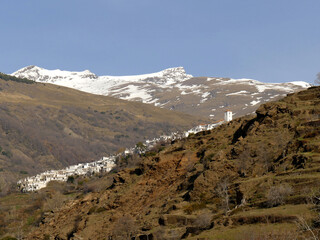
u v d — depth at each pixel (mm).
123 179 126750
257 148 104812
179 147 131000
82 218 115688
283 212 72062
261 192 85625
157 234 85125
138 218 101250
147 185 118125
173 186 111625
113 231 98688
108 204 116188
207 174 101188
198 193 98250
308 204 72938
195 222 84750
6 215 163875
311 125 104812
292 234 64312
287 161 94188
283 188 79375
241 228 72688
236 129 127562
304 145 96312
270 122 113750
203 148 122500
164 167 121750
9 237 128750
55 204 159250
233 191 91875
